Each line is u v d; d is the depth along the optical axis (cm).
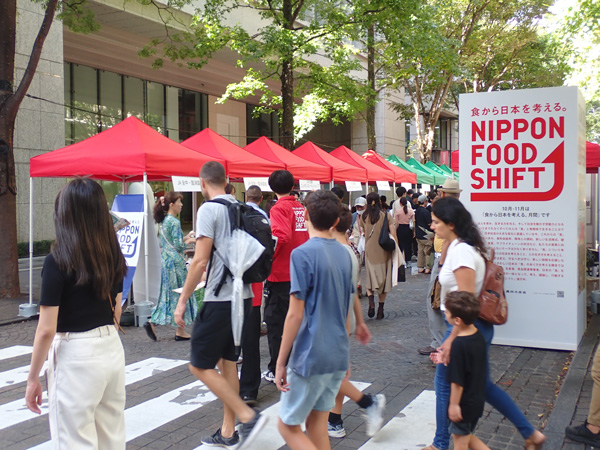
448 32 2266
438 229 374
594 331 736
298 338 303
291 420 301
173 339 732
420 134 2578
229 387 374
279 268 523
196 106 2630
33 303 902
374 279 837
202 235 382
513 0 2303
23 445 411
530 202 651
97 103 2116
